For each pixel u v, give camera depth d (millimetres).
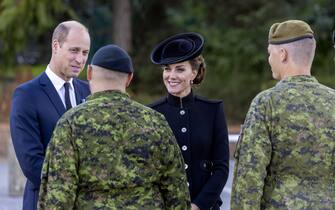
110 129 6562
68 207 6469
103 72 6688
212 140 8219
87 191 6582
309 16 32906
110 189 6547
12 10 31828
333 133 6945
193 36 8227
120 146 6574
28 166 7844
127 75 6801
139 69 36312
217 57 34188
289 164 6914
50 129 8086
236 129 28734
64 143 6512
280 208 6840
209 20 35094
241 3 34094
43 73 8391
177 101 8250
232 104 33469
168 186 6820
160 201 6750
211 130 8203
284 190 6871
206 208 7926
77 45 8164
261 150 6816
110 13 37688
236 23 34500
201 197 7941
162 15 37156
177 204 6840
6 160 25953
